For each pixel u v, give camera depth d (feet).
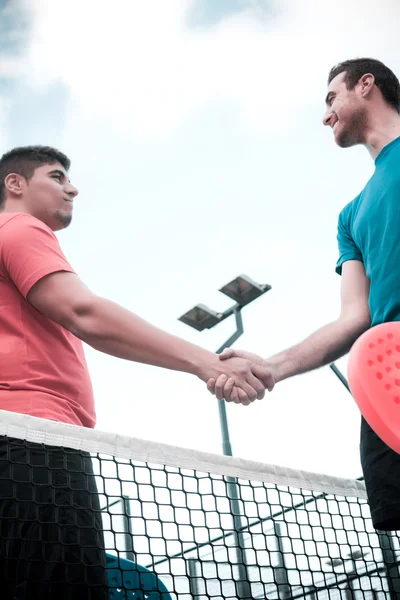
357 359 6.44
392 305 7.38
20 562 6.14
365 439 7.32
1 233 7.39
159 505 7.25
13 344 7.04
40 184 8.43
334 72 9.10
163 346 7.80
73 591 6.21
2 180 8.48
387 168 7.98
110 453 7.06
